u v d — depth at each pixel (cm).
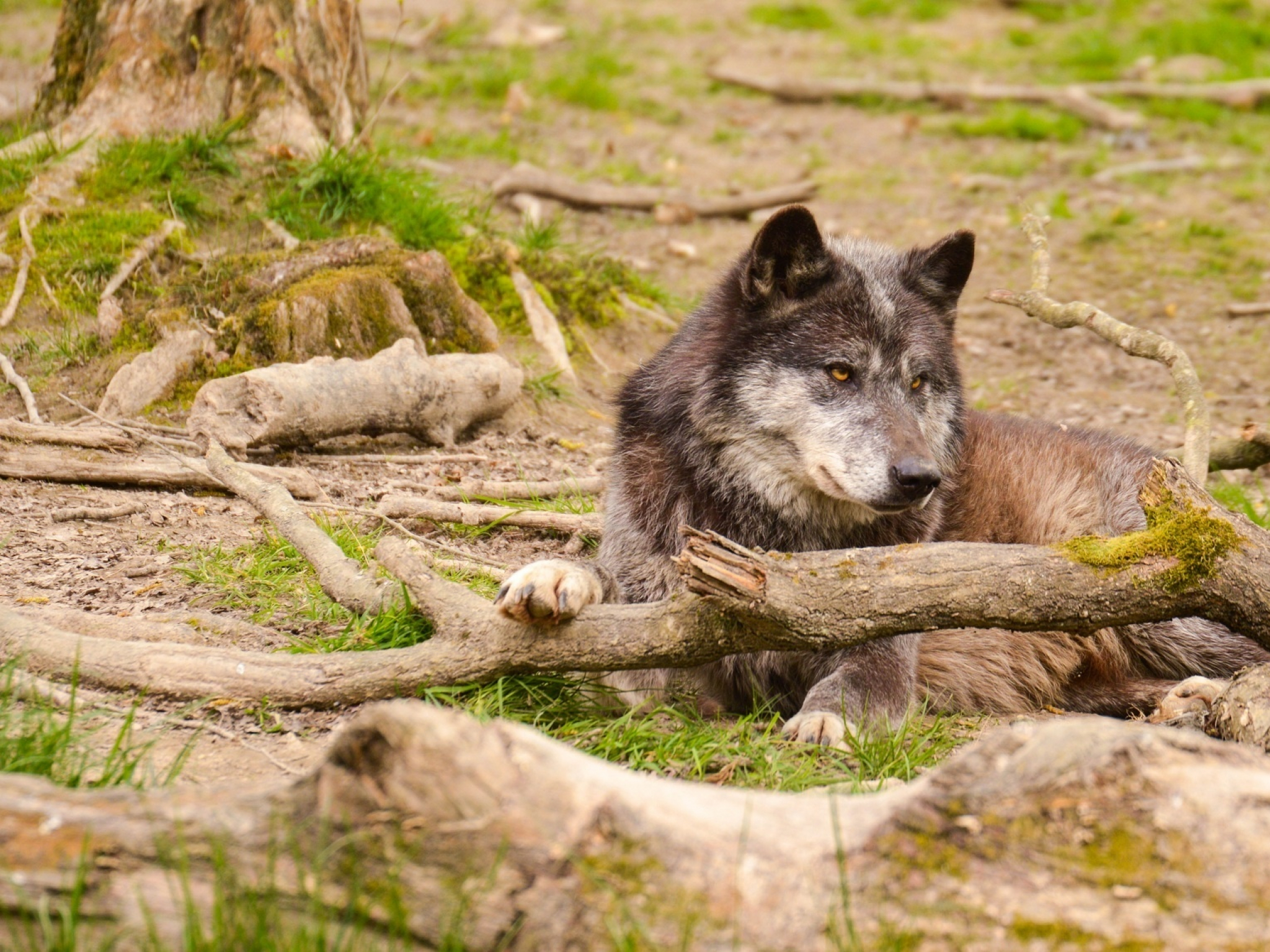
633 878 371
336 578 772
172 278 1229
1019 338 1736
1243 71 2956
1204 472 841
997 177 2333
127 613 746
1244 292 1830
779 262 812
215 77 1440
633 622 637
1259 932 353
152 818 384
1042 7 3662
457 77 2641
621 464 842
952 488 891
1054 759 387
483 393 1190
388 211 1407
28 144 1379
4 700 573
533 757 383
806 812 400
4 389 1099
